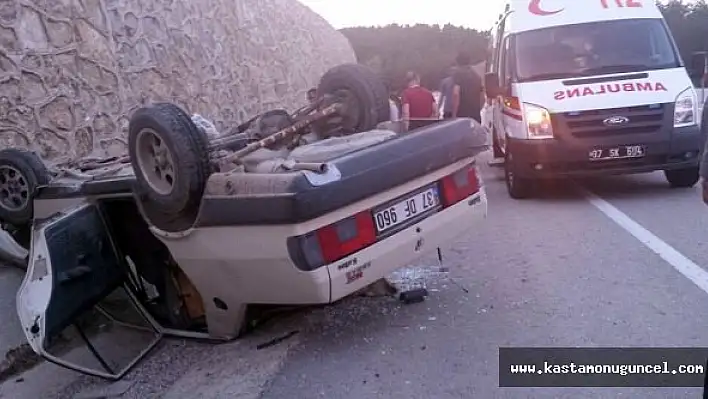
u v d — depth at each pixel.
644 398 4.10
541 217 8.83
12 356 5.30
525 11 11.12
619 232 7.73
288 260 4.60
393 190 5.09
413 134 5.30
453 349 4.96
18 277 6.33
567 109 9.42
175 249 5.01
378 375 4.67
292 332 5.52
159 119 4.71
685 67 10.03
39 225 4.94
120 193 5.14
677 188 10.02
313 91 8.91
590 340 4.92
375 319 5.65
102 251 5.27
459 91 13.72
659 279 6.04
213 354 5.27
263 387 4.65
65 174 6.12
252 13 17.95
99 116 10.41
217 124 14.54
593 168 9.51
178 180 4.71
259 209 4.55
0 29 8.83
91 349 5.18
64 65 9.85
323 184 4.57
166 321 5.70
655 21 10.64
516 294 5.95
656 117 9.33
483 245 7.61
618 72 9.98
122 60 11.28
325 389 4.55
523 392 4.27
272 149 5.64
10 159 5.95
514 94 10.02
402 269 6.84
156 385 4.89
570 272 6.43
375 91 6.24
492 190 11.18
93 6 10.72
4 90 8.71
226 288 5.01
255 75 17.52
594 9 10.84
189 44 13.80
